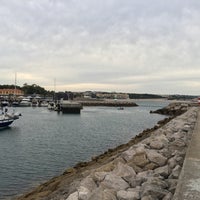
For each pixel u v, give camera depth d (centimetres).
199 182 615
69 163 2458
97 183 812
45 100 14300
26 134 4416
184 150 1134
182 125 1986
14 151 3020
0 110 7119
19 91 18000
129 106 17112
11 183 1866
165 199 629
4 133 4503
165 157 1033
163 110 10269
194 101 11712
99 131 4906
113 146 3347
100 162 1567
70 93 17300
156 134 1753
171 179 765
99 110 12169
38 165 2378
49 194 1062
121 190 726
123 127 5597
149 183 727
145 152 1064
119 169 892
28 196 1310
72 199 717
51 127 5447
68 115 8738
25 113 9162
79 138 4028
